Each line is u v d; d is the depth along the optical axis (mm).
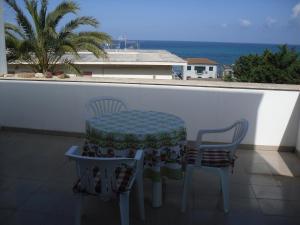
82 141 4273
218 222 2379
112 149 2338
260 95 3953
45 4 7949
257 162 3646
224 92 4012
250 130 4062
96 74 11133
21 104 4543
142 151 2164
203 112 4113
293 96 3895
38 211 2473
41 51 8141
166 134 2389
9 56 8211
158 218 2416
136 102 4227
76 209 2105
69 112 4418
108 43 8719
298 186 3033
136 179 2307
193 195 2781
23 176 3111
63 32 8148
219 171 2432
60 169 3299
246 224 2363
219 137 4160
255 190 2924
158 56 13000
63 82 4340
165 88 4117
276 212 2541
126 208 2033
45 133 4559
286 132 4004
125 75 11242
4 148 3939
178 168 2465
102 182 1956
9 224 2293
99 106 3449
